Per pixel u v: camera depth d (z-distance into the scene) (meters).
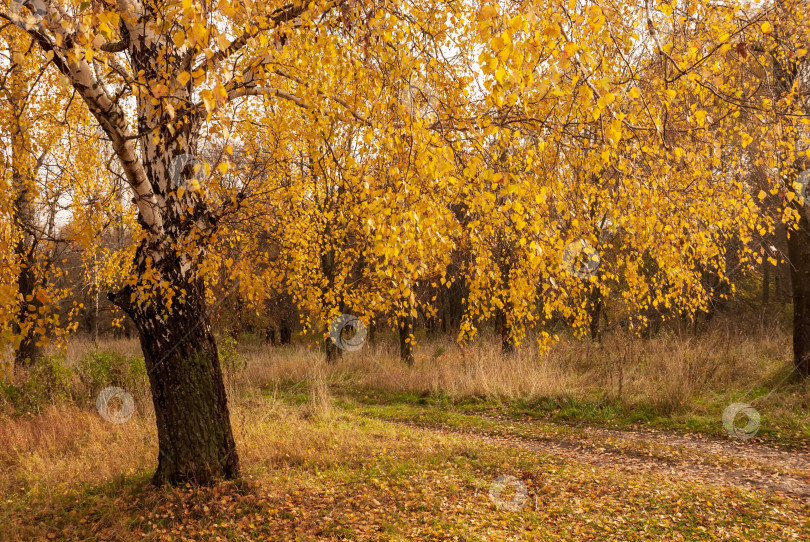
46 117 7.45
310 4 3.71
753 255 6.61
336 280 8.74
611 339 12.66
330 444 7.13
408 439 7.83
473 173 3.42
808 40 5.28
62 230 6.20
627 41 4.04
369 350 17.41
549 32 2.67
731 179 5.60
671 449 7.04
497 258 6.09
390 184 3.43
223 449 5.28
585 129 4.52
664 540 4.23
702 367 9.95
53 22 3.18
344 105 4.20
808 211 8.68
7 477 5.85
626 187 4.70
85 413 8.45
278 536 4.29
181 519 4.55
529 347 12.55
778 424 7.54
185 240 4.71
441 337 21.67
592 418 9.04
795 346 9.06
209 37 2.67
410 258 3.56
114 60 5.02
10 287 3.67
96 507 4.89
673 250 5.20
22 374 9.26
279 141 7.43
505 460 6.55
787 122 5.11
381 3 3.32
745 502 4.93
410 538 4.25
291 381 14.40
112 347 19.34
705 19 4.17
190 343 5.11
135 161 4.09
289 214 8.34
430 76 4.23
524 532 4.40
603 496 5.23
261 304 11.11
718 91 4.32
